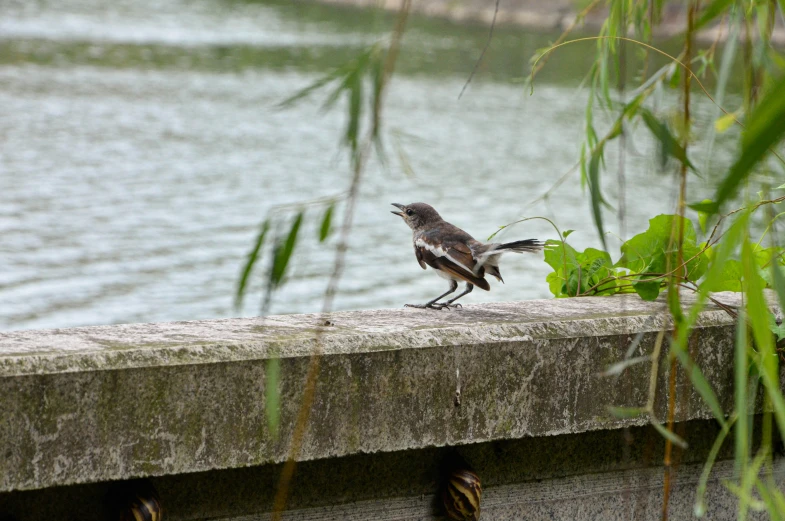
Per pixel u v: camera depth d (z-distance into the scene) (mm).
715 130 5434
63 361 5723
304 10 13336
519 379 7066
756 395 7965
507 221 36406
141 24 144000
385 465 7133
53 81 77625
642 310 7938
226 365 6125
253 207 37750
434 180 45406
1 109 61062
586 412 7316
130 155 48812
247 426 6219
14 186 39125
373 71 4738
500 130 65125
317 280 27688
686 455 8188
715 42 6766
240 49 116375
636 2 7215
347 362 6488
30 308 24250
